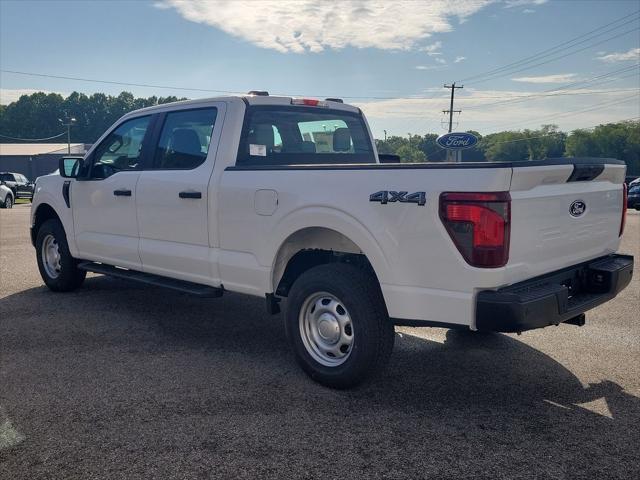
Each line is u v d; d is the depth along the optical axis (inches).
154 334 205.2
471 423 136.2
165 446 124.6
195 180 185.6
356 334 147.3
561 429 133.2
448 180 129.9
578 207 148.5
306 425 134.7
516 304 125.3
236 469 115.7
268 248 166.1
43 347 189.5
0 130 5713.6
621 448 124.3
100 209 226.5
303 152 204.4
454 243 129.7
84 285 283.7
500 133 4566.9
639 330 211.3
